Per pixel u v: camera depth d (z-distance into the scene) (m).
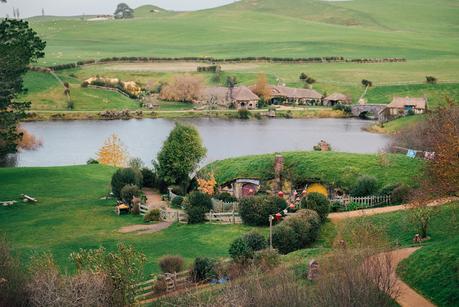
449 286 46.25
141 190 88.81
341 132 183.62
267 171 87.38
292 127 194.50
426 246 54.19
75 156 146.50
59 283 42.75
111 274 44.06
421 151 103.38
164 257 57.97
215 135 175.50
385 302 40.09
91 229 75.81
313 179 84.19
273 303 38.09
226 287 42.31
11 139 104.62
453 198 67.06
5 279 43.56
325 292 39.34
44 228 76.19
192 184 92.62
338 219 72.19
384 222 68.00
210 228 73.56
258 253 55.78
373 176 81.88
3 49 96.94
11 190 94.75
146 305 47.19
